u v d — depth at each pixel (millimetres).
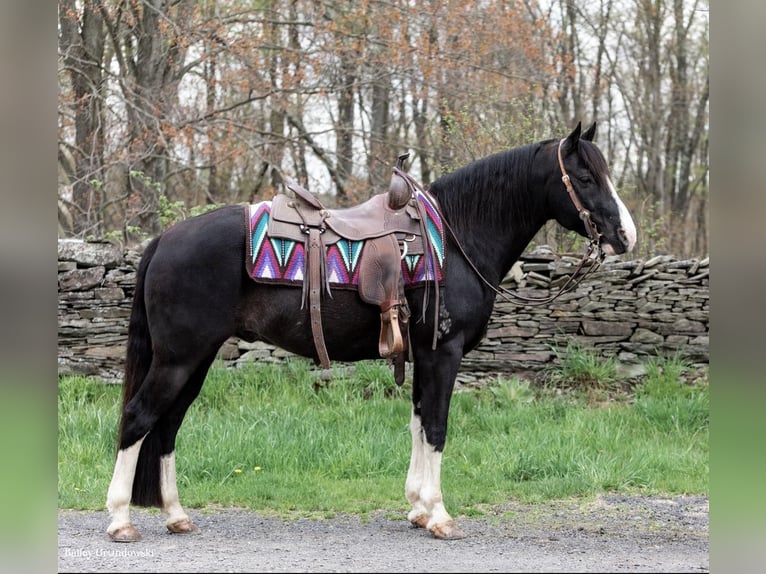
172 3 10727
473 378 7875
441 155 10320
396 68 10898
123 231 10422
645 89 16703
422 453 4617
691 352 7875
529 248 8773
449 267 4352
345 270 4184
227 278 4109
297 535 4434
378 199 4434
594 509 5070
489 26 10758
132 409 4141
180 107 10727
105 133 10883
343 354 4367
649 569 3773
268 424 6516
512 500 5289
